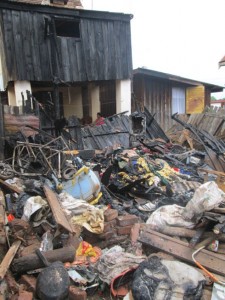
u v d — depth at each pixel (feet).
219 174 22.48
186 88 44.75
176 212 13.05
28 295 8.57
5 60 27.48
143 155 25.23
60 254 10.36
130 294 9.20
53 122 26.27
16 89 28.25
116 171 20.01
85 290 9.53
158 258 10.07
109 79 32.99
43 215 12.58
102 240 12.29
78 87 41.83
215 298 8.48
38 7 27.99
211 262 10.09
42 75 29.27
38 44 28.71
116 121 30.86
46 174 17.37
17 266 9.65
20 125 22.40
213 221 10.86
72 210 13.07
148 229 12.15
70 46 30.32
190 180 21.81
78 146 26.50
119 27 32.78
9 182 16.74
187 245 10.90
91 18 30.89
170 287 8.68
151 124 36.27
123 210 15.25
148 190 17.65
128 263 10.29
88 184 15.39
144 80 39.42
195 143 32.91
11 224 11.72
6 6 26.50
